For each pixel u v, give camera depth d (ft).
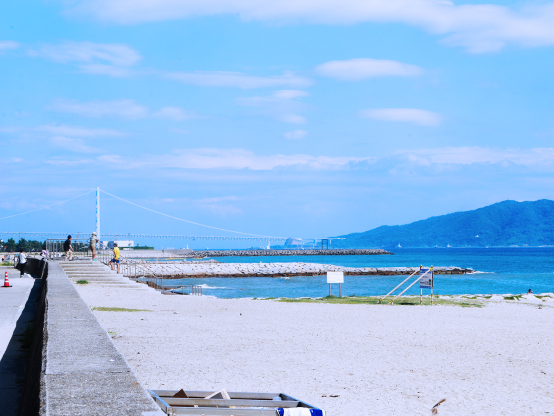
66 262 100.32
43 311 28.60
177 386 25.07
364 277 219.82
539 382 28.02
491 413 22.31
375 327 49.19
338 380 27.63
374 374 29.27
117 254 109.70
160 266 235.20
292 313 61.31
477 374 29.81
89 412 8.93
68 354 13.75
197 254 626.23
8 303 58.95
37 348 19.79
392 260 500.33
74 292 34.99
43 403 9.46
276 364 31.27
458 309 69.31
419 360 33.55
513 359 34.35
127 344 36.81
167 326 46.68
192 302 73.00
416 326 50.42
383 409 22.49
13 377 25.73
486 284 174.29
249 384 26.07
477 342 41.09
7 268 148.46
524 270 282.97
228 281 193.16
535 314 64.39
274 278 214.07
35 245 323.98
